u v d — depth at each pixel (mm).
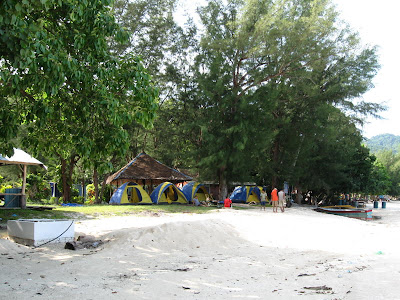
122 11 35750
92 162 12148
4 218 16547
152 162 34219
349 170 40781
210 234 13328
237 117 29969
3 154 10508
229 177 32094
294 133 35156
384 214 37625
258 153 31969
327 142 37250
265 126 31125
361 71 36719
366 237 14609
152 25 37469
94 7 10781
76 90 11203
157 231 12773
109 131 11477
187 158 33500
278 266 9133
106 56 11328
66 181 34125
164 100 38750
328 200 43812
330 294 5945
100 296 6000
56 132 13391
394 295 5578
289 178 35344
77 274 7949
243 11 30203
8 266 8594
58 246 11352
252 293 6273
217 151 30203
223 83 30750
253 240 13617
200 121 31109
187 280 7438
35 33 8953
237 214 21516
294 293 6141
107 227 15258
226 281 7395
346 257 10094
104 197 40906
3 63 10305
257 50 30438
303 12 34938
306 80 35531
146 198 28906
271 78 32625
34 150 13609
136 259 9891
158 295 6148
